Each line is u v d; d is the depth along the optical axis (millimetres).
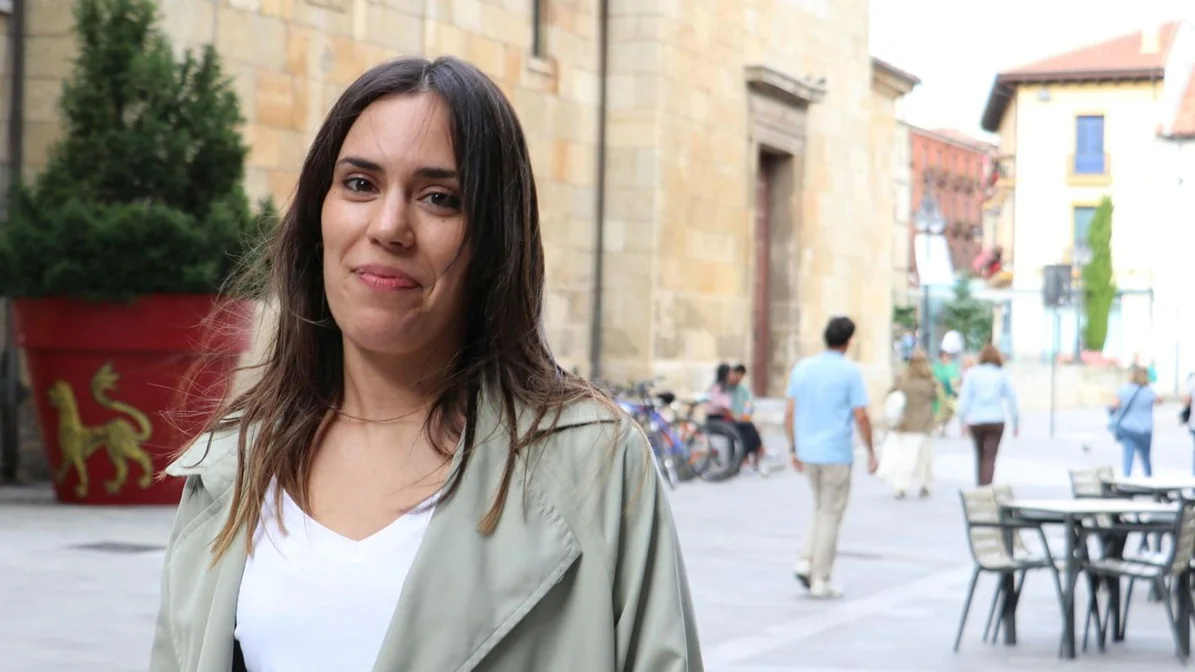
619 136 24172
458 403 2045
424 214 2033
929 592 12016
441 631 1887
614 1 24250
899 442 20141
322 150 2102
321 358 2174
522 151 2105
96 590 9766
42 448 15883
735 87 26469
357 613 1931
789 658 9109
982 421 18500
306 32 17781
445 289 2031
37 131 15578
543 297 2135
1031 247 75188
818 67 29859
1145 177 73438
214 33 16391
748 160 27016
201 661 1977
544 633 1947
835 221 30672
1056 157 74875
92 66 13852
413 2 19844
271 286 2246
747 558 13547
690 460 20812
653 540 2018
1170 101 73188
